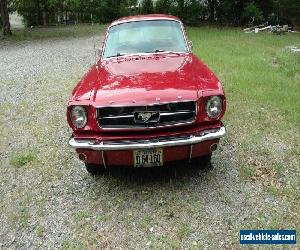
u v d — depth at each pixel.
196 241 3.82
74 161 5.67
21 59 14.11
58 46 16.75
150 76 4.78
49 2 22.52
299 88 8.23
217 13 22.45
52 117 7.51
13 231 4.21
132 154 4.37
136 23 6.15
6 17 20.81
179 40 5.91
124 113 4.32
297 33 17.88
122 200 4.57
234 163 5.23
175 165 5.21
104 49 5.93
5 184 5.18
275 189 4.54
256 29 18.55
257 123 6.53
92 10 25.14
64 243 3.94
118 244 3.87
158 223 4.12
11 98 9.00
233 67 10.38
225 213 4.20
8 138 6.64
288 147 5.63
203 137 4.33
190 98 4.31
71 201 4.66
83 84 4.93
